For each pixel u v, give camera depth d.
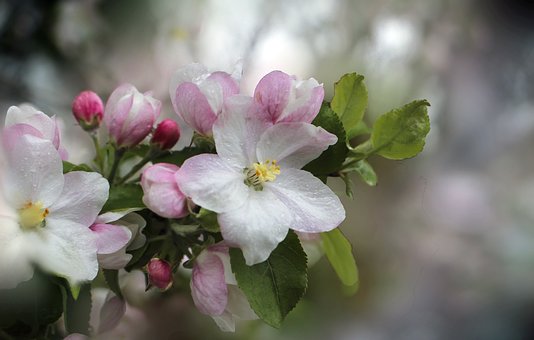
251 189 0.25
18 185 0.24
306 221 0.25
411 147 0.27
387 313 0.52
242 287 0.25
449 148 0.69
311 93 0.25
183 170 0.24
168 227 0.26
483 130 0.71
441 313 0.58
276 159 0.25
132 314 0.32
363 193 0.52
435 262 0.59
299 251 0.25
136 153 0.29
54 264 0.24
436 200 0.63
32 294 0.25
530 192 0.66
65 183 0.25
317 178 0.25
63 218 0.24
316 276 0.40
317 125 0.26
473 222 0.62
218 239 0.25
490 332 0.59
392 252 0.54
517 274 0.62
